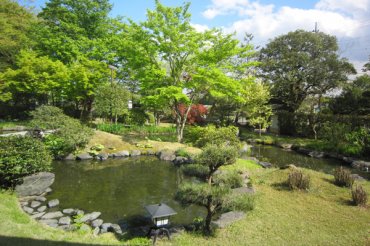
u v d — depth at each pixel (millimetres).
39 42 22641
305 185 7520
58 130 12523
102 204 6910
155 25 13320
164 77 14203
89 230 5301
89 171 10297
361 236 4793
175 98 14008
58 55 22328
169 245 4512
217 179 8047
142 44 13469
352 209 6160
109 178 9391
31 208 6336
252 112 20500
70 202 6996
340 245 4473
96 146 13039
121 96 18828
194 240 4707
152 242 4613
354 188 7711
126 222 5848
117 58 21125
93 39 22859
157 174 9969
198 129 14531
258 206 6262
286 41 22375
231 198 4883
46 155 7727
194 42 13656
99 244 4410
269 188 7723
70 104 24219
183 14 13633
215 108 22984
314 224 5348
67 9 22453
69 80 18812
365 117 16234
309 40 21266
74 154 12195
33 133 12508
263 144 19391
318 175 9055
